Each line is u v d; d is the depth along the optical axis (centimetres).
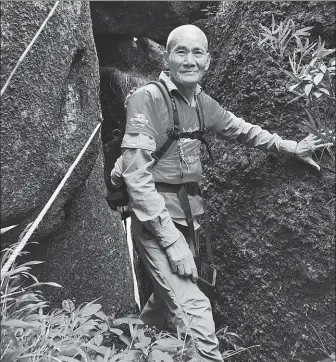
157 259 195
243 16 245
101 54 446
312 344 200
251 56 230
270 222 214
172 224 192
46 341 145
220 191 243
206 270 209
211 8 368
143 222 190
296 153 197
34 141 173
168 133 198
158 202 189
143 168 187
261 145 208
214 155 252
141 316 238
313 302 199
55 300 246
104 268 288
